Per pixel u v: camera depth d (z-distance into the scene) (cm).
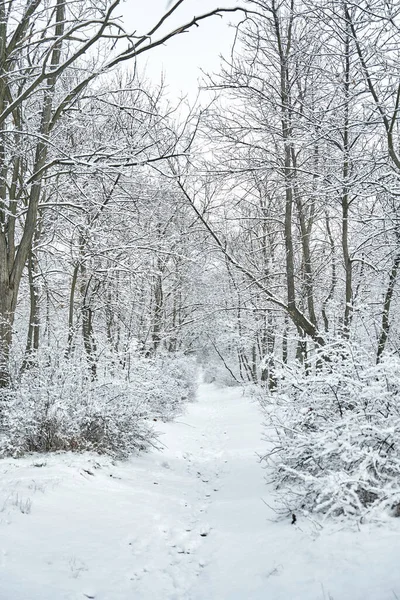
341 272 1512
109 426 819
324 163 967
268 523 505
